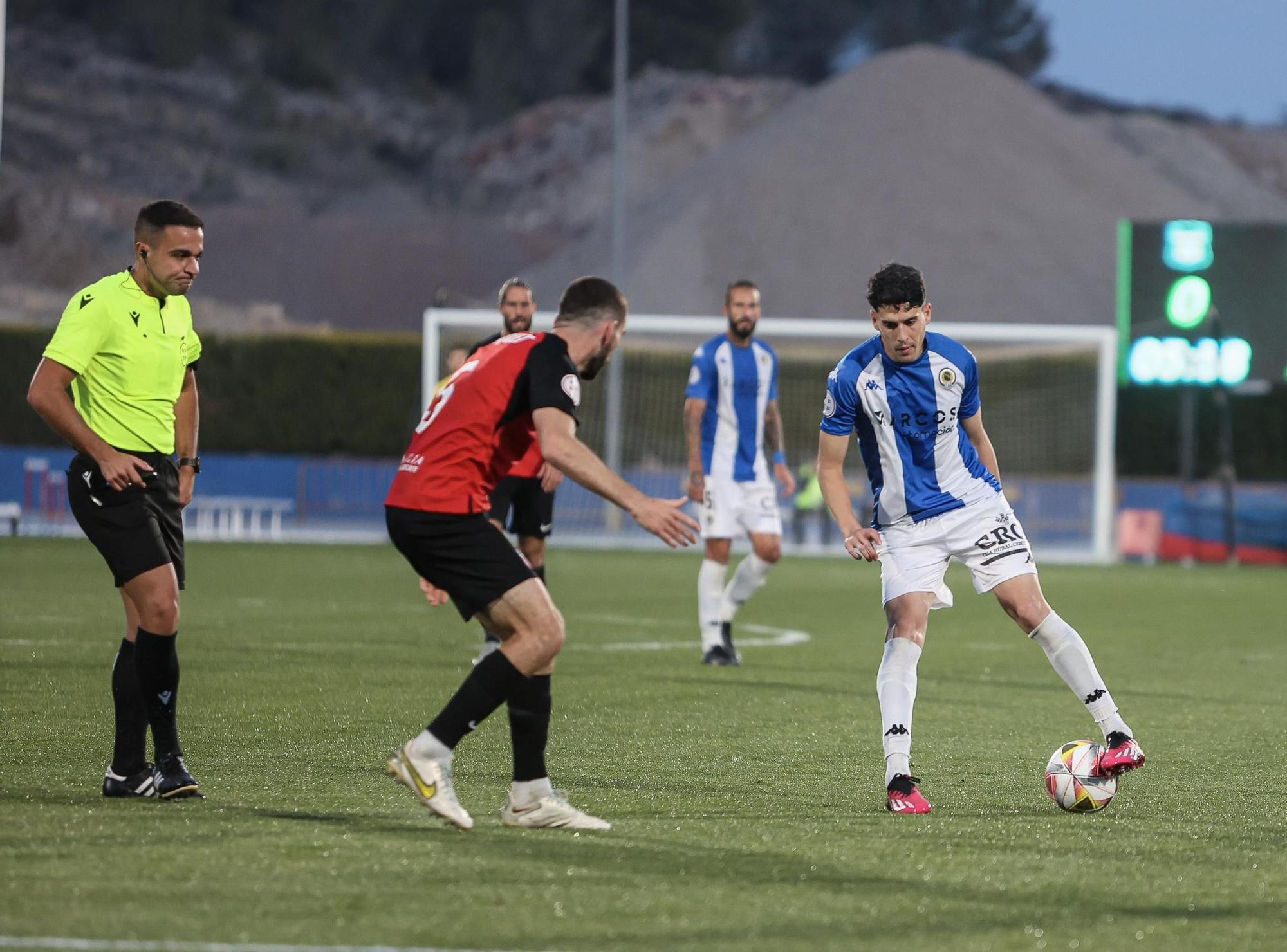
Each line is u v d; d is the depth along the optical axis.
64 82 182.25
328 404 78.50
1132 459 79.12
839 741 15.91
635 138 172.75
